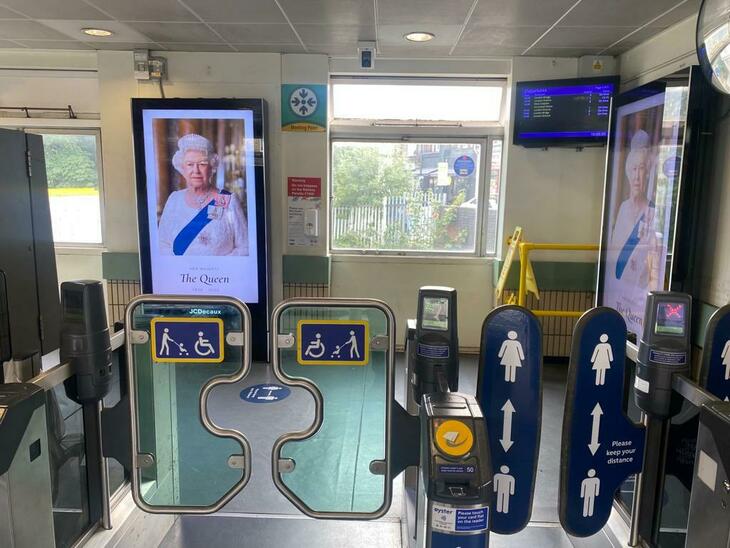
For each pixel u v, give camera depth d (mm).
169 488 2783
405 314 5484
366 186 5453
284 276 5238
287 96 4965
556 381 4695
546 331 5188
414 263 5414
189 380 4375
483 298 5430
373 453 3311
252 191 4879
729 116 3033
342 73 5102
